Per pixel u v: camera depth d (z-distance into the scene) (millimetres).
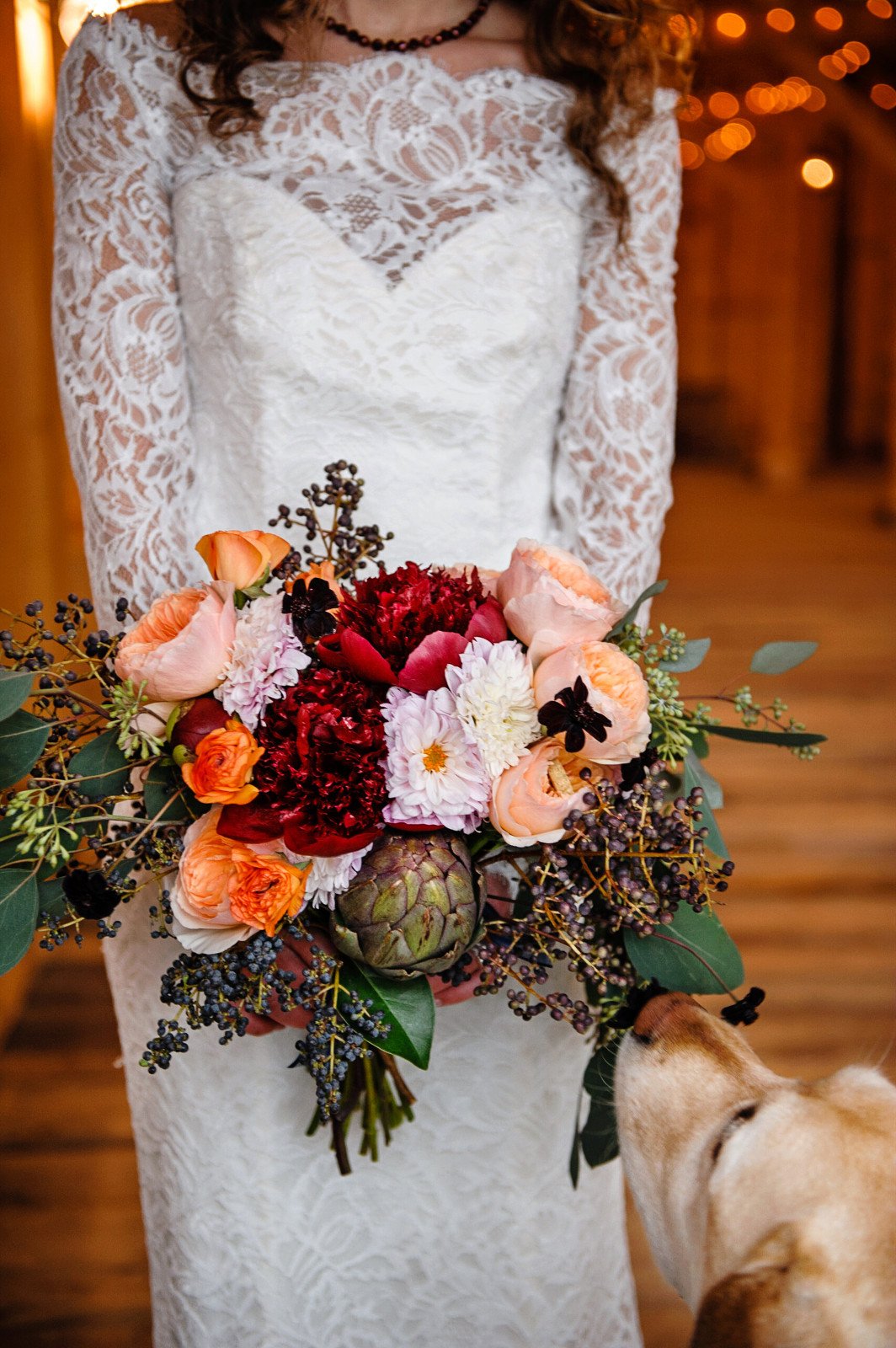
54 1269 2129
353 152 1286
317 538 1312
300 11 1262
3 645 1051
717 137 12008
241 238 1257
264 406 1280
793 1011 2975
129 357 1255
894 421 10031
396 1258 1373
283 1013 1127
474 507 1325
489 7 1338
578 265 1361
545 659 1017
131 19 1273
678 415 14672
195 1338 1391
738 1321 768
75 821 1041
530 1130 1361
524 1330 1399
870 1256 786
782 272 12305
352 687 987
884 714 5340
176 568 1297
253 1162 1342
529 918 1067
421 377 1285
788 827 4145
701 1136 924
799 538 9586
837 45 9859
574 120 1307
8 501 3055
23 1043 2818
